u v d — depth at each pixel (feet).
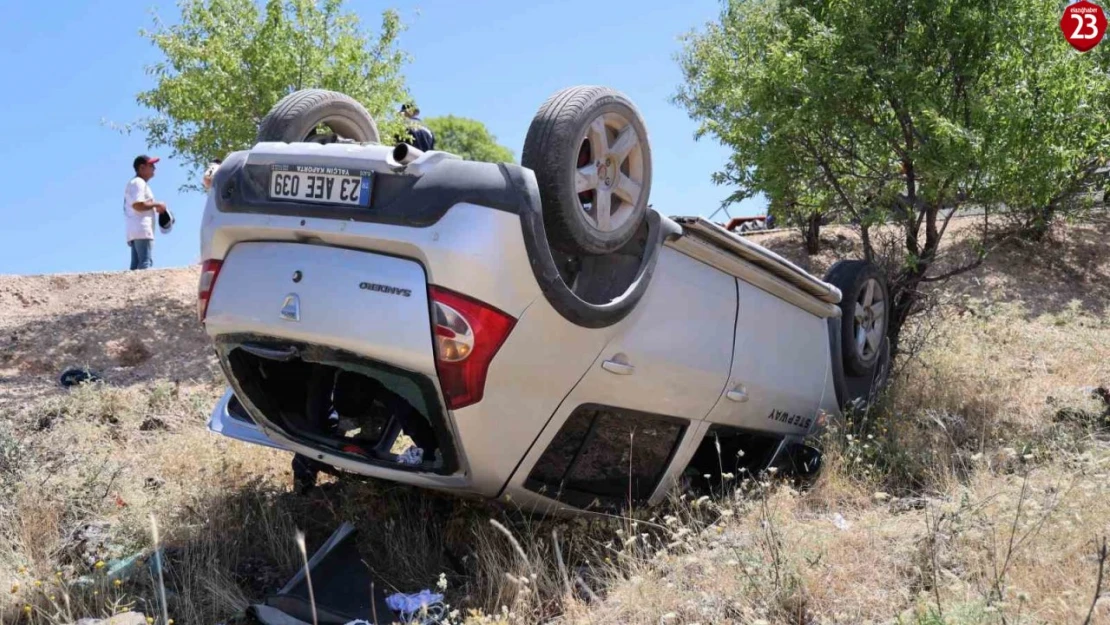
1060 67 27.37
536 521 16.34
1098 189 31.35
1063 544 14.20
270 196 14.70
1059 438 20.56
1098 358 31.12
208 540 16.25
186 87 37.22
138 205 41.37
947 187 27.55
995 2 27.43
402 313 13.52
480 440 13.98
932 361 29.89
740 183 31.71
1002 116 26.96
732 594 13.66
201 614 14.03
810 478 19.95
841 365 22.79
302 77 37.58
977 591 12.69
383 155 13.87
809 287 20.62
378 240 13.73
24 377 30.55
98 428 23.16
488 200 13.47
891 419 22.98
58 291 38.09
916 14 28.17
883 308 25.61
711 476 19.49
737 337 18.30
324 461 15.88
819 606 13.33
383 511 16.85
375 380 15.94
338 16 38.91
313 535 17.25
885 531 15.85
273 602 14.20
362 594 14.83
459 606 14.46
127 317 35.53
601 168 15.14
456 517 16.70
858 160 30.81
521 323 13.76
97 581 14.48
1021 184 27.20
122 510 17.56
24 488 17.44
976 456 18.81
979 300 38.86
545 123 14.28
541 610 14.03
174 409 25.63
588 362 14.99
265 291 14.46
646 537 15.33
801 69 28.81
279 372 16.21
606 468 16.29
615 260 16.20
